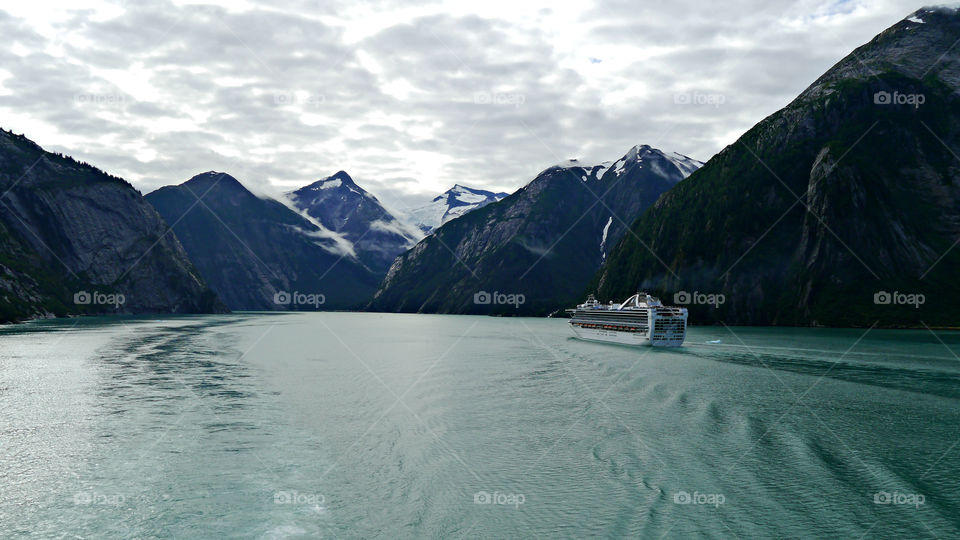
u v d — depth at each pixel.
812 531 26.09
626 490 30.84
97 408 50.25
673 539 25.23
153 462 35.53
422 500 29.62
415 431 42.72
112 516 27.94
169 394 57.03
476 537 25.59
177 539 25.61
